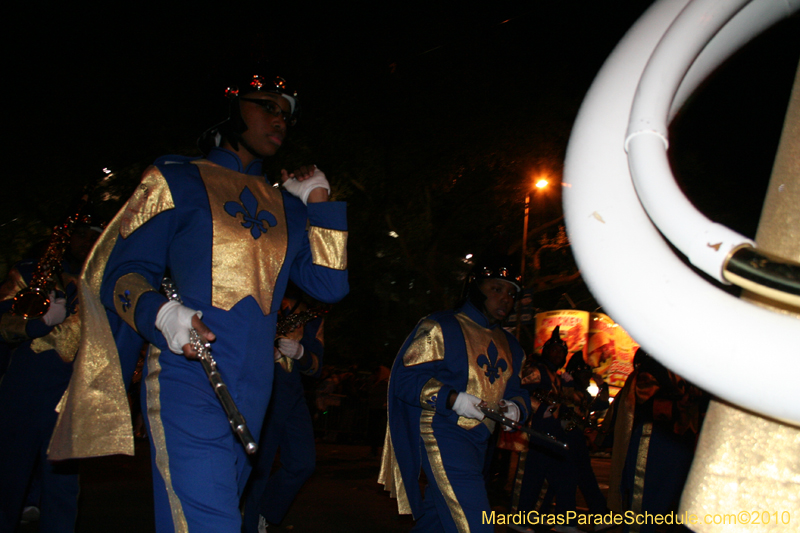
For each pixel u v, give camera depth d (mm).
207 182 2594
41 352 4254
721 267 795
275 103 2752
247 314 2484
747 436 968
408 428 3965
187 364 2354
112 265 2467
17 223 12164
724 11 903
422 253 19344
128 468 8633
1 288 4359
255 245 2582
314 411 15781
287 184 2998
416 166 17469
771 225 988
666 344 812
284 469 5020
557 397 6711
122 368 2582
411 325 20391
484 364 4094
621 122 940
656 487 5168
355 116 15922
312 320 5453
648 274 834
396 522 5984
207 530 2213
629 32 1022
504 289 4211
